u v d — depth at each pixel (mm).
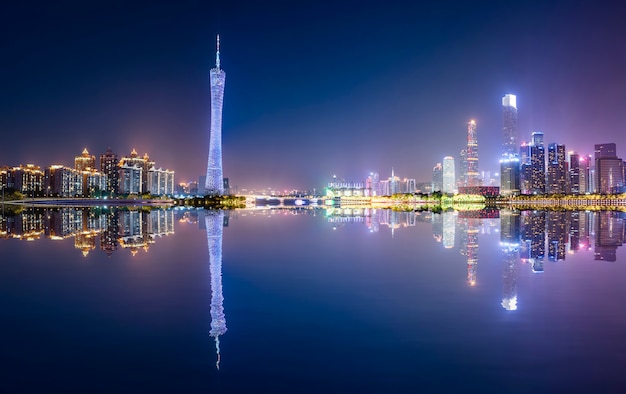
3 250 45469
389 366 15047
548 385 13688
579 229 71688
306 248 46500
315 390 13344
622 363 15281
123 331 18750
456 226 78375
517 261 37656
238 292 25812
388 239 55250
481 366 15062
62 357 15922
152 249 45875
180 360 15594
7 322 20094
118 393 13219
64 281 29156
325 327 19219
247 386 13609
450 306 22641
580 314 21141
